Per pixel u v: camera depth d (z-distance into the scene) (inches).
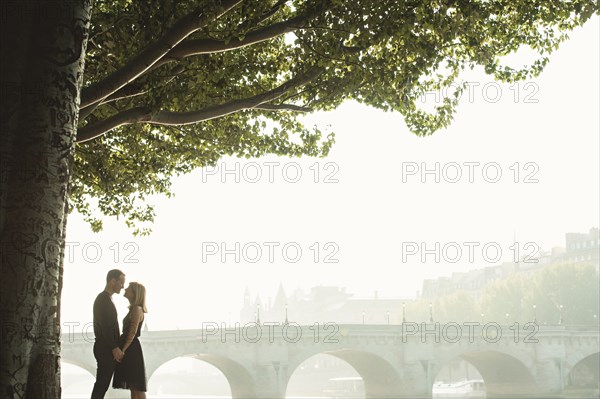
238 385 3804.1
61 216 321.7
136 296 496.4
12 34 325.1
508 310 5078.7
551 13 573.6
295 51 625.9
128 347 487.5
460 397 4660.4
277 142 732.0
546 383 3981.3
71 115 331.6
